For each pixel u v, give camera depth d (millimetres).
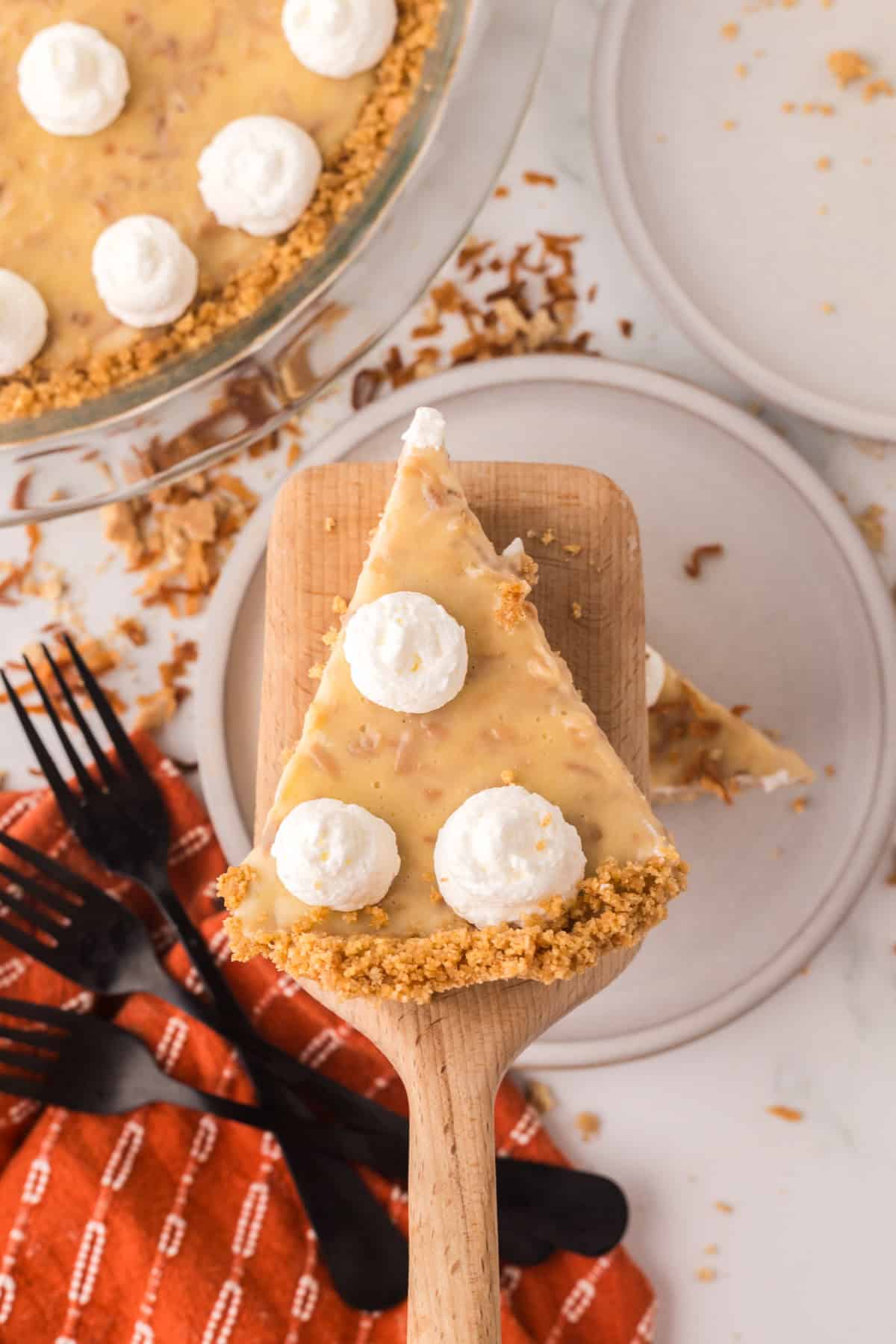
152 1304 517
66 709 553
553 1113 553
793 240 547
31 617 553
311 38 490
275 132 487
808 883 542
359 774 415
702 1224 553
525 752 416
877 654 540
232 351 504
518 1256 529
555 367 533
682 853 545
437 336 556
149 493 527
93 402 501
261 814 442
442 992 427
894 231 546
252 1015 535
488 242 556
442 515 424
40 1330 514
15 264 494
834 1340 550
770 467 540
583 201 556
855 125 545
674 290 537
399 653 407
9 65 495
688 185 546
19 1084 520
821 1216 553
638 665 452
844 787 543
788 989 556
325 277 506
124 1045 525
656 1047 532
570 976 409
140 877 534
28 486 506
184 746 553
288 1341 520
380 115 505
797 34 543
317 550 450
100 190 495
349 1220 523
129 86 497
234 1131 530
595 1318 535
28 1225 517
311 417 555
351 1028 535
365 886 405
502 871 400
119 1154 523
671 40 542
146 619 555
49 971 534
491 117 508
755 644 546
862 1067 554
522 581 424
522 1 511
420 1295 403
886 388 547
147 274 483
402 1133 527
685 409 538
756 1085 555
